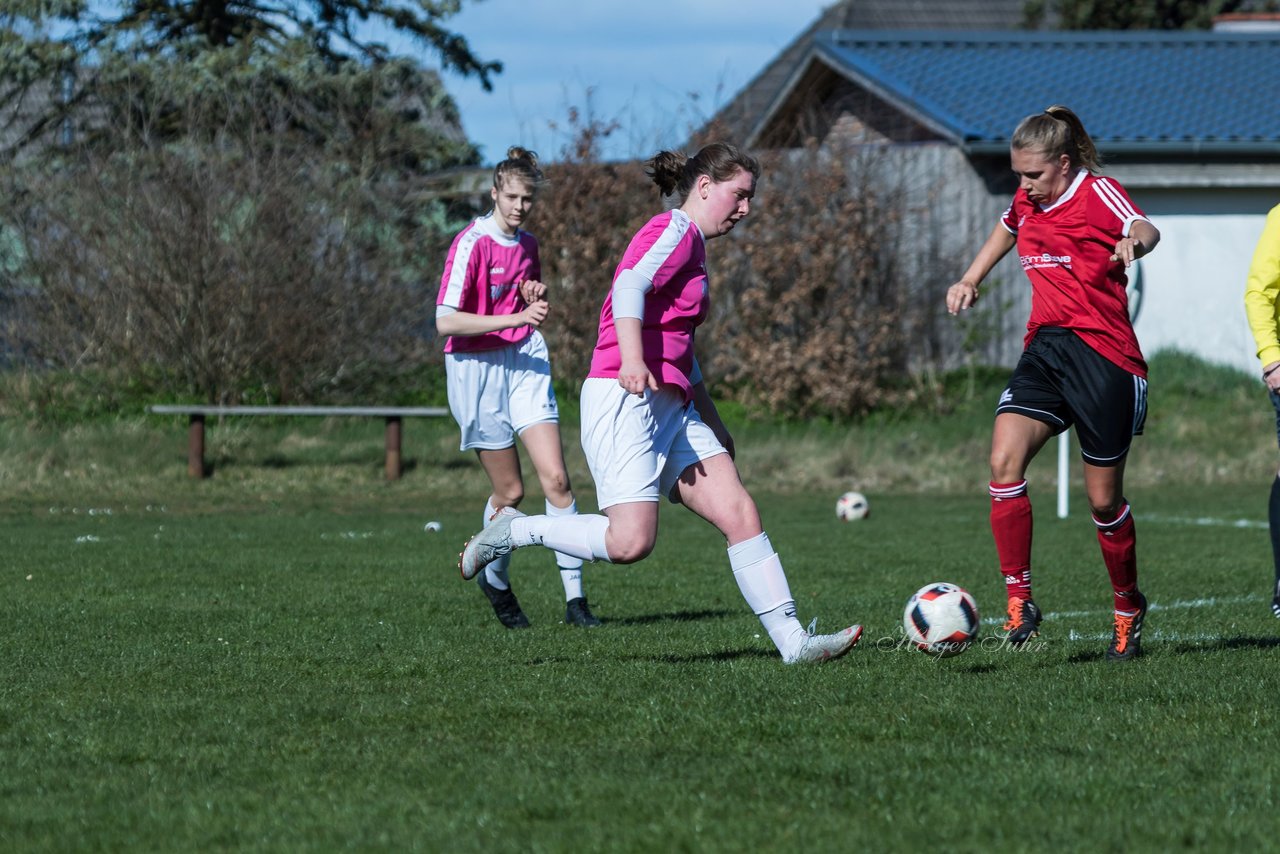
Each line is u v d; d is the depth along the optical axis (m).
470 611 17.31
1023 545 13.56
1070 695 11.35
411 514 33.38
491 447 16.84
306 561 22.88
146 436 39.91
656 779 8.80
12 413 41.25
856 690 11.51
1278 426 15.00
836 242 46.16
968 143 48.25
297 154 45.03
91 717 10.70
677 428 12.31
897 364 48.88
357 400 45.25
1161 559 23.86
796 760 9.23
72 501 34.34
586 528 12.37
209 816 8.12
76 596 18.44
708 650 14.05
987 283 49.31
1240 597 19.00
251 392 44.03
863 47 57.06
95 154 44.91
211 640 14.75
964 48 57.62
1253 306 14.67
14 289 43.19
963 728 10.23
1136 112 51.84
